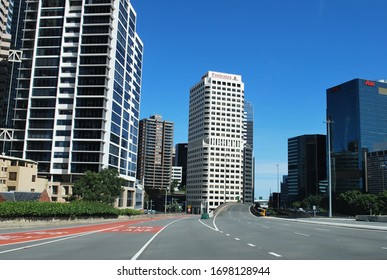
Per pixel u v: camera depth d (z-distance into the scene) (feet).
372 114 608.19
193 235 84.12
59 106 389.19
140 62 506.89
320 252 48.98
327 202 546.67
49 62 397.80
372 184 552.82
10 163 305.94
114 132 402.31
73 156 378.73
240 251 50.42
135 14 479.82
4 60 415.23
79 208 154.71
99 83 388.57
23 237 75.00
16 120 395.55
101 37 394.11
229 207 497.05
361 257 43.57
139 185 511.40
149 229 112.47
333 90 648.79
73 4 403.95
